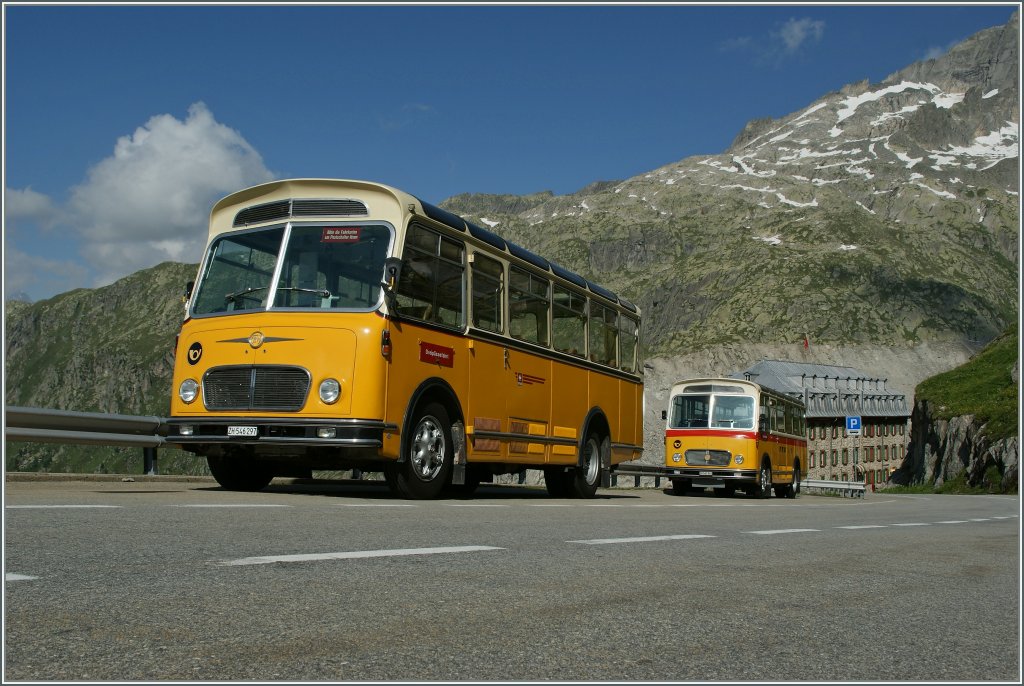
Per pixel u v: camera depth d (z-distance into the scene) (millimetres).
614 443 17656
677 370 189750
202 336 11688
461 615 4086
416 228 11672
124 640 3322
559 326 15594
